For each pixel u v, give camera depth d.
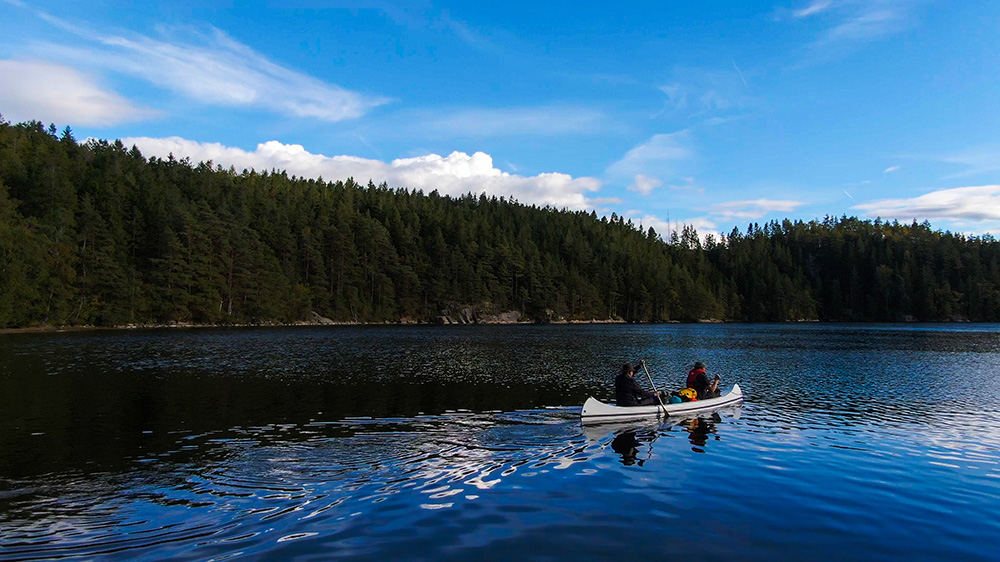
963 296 147.38
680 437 14.33
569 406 18.58
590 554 7.36
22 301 68.62
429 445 13.29
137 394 20.70
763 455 12.60
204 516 8.76
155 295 82.38
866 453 12.86
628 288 142.50
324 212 126.50
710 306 144.50
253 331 71.00
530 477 10.84
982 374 29.31
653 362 35.16
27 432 14.55
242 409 17.81
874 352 44.28
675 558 7.25
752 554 7.40
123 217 93.94
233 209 108.81
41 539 7.89
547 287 127.88
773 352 44.12
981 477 11.04
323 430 14.88
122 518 8.69
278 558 7.26
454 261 120.44
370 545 7.65
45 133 140.38
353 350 41.41
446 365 31.33
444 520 8.58
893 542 7.85
